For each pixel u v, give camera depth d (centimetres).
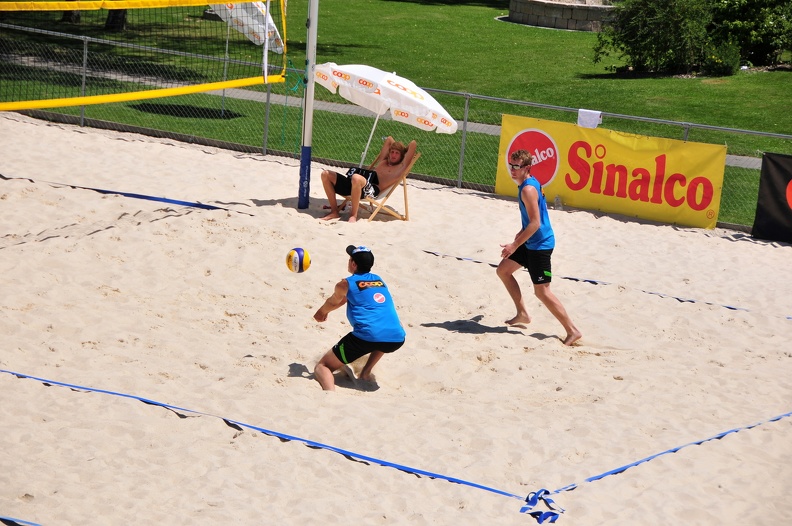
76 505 624
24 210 1379
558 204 1677
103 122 1991
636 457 752
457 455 743
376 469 711
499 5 4662
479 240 1414
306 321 1041
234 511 634
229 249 1227
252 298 1103
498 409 844
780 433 813
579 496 683
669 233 1551
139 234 1237
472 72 3019
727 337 1081
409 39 3584
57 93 2262
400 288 1186
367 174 1459
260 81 1452
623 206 1642
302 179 1484
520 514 659
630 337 1072
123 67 2700
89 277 1103
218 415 786
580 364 976
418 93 1490
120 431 743
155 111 2184
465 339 1025
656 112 2478
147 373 864
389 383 913
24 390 800
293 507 647
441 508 662
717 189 1565
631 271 1327
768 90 2675
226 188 1597
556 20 3966
